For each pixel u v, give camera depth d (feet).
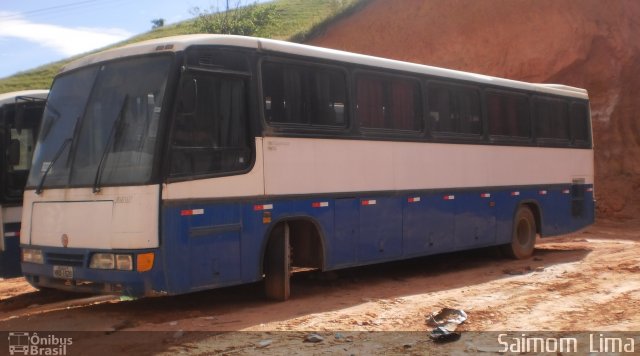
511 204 46.19
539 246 56.59
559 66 88.02
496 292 33.58
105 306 31.35
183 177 26.63
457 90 41.88
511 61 91.66
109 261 26.05
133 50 28.27
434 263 46.37
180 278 26.27
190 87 26.86
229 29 106.32
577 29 89.30
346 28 113.70
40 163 29.60
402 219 37.11
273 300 31.73
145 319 28.07
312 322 27.07
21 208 35.63
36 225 29.01
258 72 29.86
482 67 93.76
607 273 38.42
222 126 28.30
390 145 36.47
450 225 40.68
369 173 35.09
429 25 104.47
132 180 26.09
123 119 27.30
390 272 42.22
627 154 83.35
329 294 33.81
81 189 27.30
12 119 35.88
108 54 29.14
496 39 95.35
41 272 28.66
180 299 32.53
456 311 28.02
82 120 28.50
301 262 32.99
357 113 34.65
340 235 33.30
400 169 37.09
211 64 28.04
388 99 36.73
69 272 27.35
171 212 26.13
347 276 40.47
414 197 38.01
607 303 29.91
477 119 43.42
